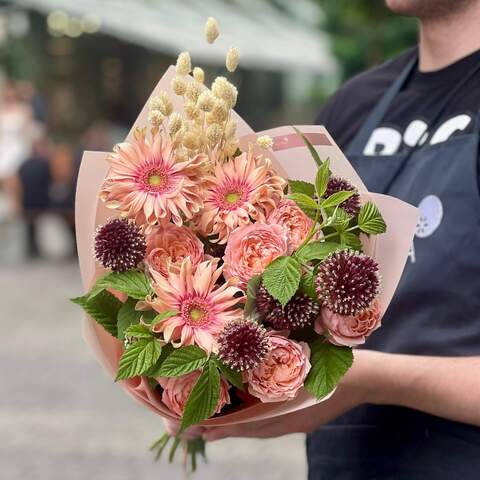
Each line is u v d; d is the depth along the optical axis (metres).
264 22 15.76
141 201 1.44
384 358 1.67
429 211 1.76
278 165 1.58
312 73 17.55
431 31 1.90
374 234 1.50
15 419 5.39
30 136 12.47
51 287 9.66
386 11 8.04
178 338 1.41
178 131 1.48
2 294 9.23
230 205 1.46
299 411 1.67
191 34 13.09
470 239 1.71
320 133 1.59
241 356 1.36
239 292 1.45
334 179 1.54
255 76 18.16
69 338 7.32
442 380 1.65
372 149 1.92
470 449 1.70
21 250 12.11
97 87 17.56
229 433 1.72
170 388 1.43
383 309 1.55
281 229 1.44
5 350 6.93
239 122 1.59
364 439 1.80
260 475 4.58
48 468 4.69
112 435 5.16
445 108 1.85
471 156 1.74
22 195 11.52
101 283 1.45
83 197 1.54
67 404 5.66
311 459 1.88
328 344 1.44
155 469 4.70
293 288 1.38
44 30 16.70
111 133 15.14
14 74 16.52
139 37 13.03
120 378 1.39
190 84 1.50
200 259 1.45
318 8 9.52
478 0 1.84
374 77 2.05
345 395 1.67
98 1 13.44
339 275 1.37
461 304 1.71
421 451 1.74
